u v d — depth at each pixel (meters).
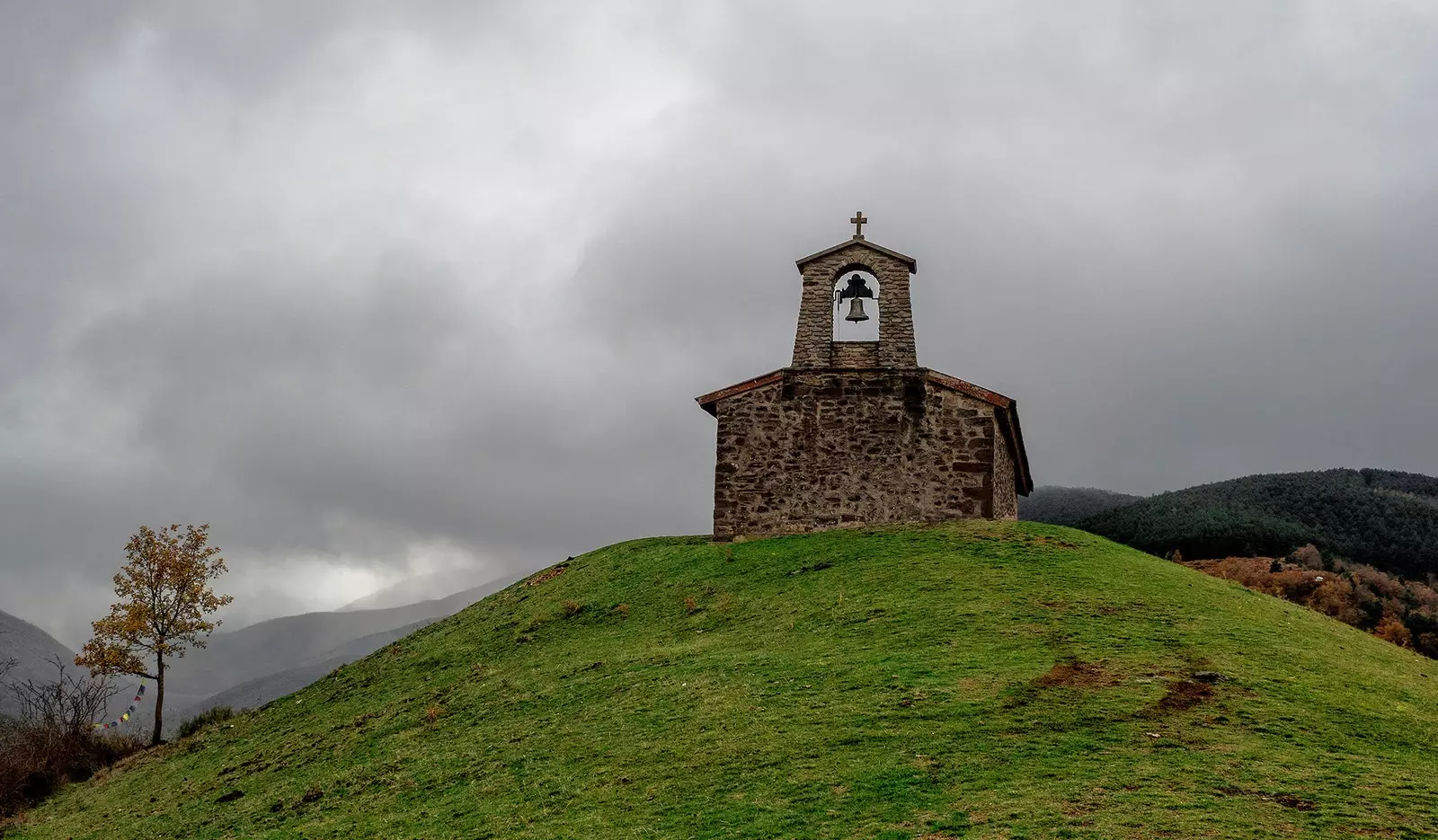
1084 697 20.42
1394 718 20.02
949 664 23.28
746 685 23.86
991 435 40.06
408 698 31.86
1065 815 14.88
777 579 34.12
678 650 28.73
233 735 36.44
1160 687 20.92
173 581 44.50
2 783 36.62
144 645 44.06
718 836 15.97
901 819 15.51
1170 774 16.31
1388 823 14.23
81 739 41.47
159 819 26.88
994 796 15.91
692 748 20.36
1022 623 26.25
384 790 22.78
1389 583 67.06
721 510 41.03
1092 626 25.67
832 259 43.25
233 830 23.06
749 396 41.72
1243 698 20.44
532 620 37.19
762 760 19.05
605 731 22.62
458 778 22.12
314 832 20.92
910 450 40.38
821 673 23.83
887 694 21.56
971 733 18.88
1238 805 14.95
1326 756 17.44
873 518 39.97
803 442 41.00
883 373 41.06
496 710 27.02
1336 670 23.34
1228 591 32.62
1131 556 34.81
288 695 40.59
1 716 47.72
